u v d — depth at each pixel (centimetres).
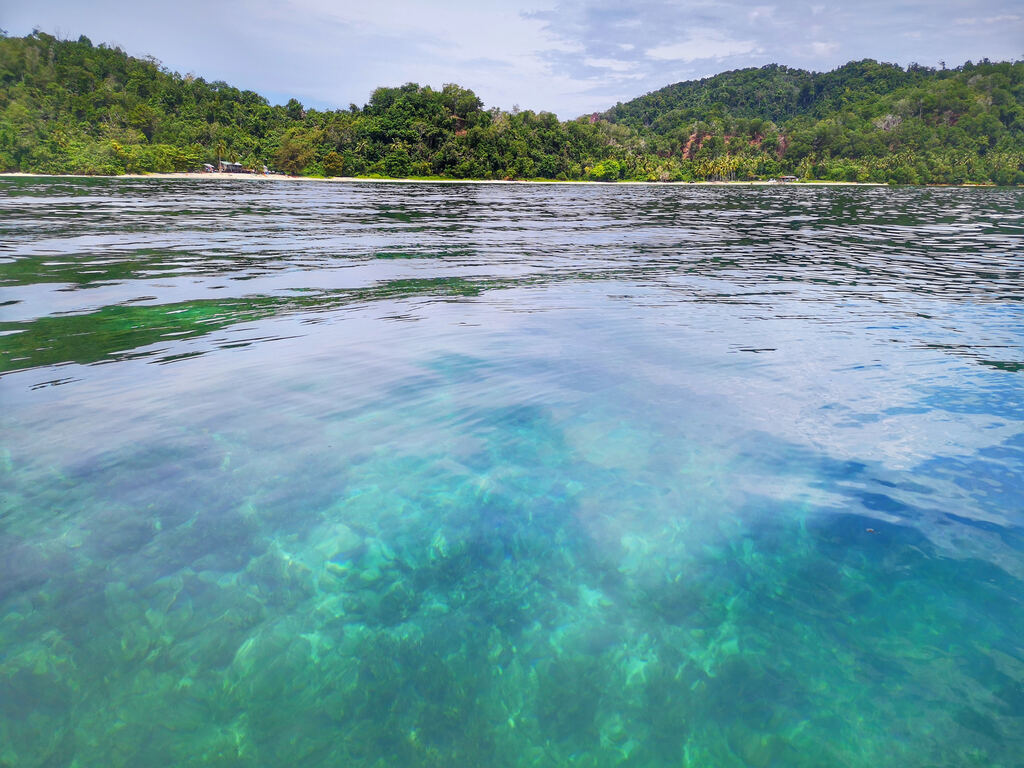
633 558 286
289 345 609
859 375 532
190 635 237
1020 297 906
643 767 187
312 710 207
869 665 224
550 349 605
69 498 325
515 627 244
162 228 1670
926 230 2169
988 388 499
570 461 375
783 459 378
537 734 200
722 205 3831
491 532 305
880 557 284
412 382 507
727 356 587
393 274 1046
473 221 2331
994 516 316
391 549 291
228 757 189
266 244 1409
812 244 1680
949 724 200
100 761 187
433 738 197
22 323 669
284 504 325
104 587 261
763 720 203
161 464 364
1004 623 243
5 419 421
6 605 249
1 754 188
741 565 280
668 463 374
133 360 552
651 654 231
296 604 254
